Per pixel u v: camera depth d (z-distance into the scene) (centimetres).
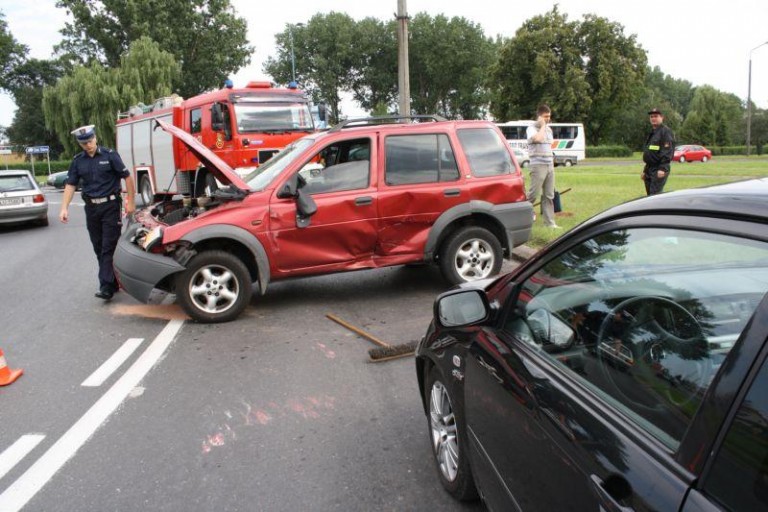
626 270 193
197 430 382
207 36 5638
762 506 116
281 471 330
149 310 677
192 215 645
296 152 661
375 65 8012
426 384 326
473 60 7544
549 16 5738
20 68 7906
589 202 1354
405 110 1307
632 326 185
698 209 162
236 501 304
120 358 521
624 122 7519
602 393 179
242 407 414
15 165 5606
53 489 320
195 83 5712
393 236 657
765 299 134
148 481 324
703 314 162
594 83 5759
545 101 5681
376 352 492
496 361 234
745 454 123
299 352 519
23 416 411
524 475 197
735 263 149
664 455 142
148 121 1786
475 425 248
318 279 796
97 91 4769
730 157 5019
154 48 5006
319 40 7850
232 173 618
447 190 664
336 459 341
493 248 693
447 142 675
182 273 599
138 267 596
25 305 729
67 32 5603
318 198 628
